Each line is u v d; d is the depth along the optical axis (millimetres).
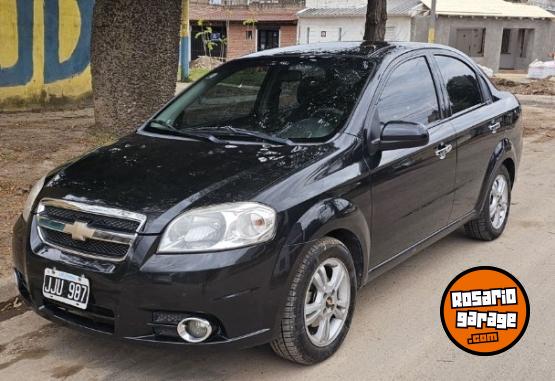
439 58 5051
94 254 3277
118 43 7855
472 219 5395
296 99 4332
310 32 32344
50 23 11484
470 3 31125
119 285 3145
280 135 4086
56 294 3375
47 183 3797
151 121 4691
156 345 3164
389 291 4641
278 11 36562
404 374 3533
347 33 30984
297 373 3520
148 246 3141
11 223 5480
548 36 32438
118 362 3654
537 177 8336
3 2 10578
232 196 3275
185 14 17531
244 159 3691
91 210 3342
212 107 4633
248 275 3131
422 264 5168
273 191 3326
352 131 3922
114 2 7699
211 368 3572
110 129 8164
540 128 12297
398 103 4375
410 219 4328
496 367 3613
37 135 8773
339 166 3697
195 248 3113
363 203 3777
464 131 4910
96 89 8156
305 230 3322
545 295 4562
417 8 28219
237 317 3146
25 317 4223
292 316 3316
